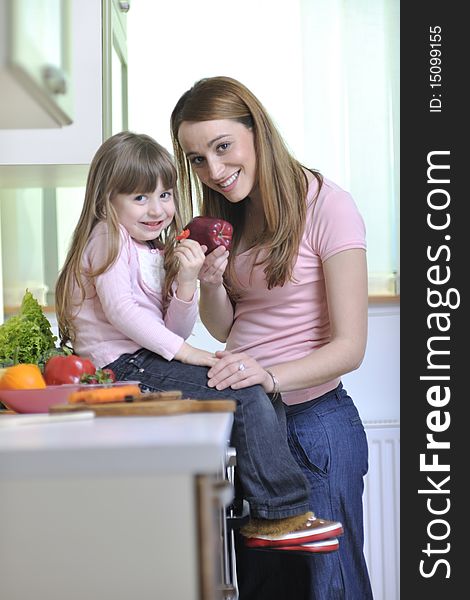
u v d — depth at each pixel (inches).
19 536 43.6
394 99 150.7
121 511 43.3
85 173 114.0
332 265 93.1
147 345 83.4
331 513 96.3
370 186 150.9
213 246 93.7
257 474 81.0
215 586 50.4
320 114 149.9
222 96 91.7
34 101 61.9
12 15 50.4
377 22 150.3
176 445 42.6
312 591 96.8
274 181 93.4
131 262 87.4
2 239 143.3
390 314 152.6
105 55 108.2
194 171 95.9
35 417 60.9
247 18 148.6
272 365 96.5
